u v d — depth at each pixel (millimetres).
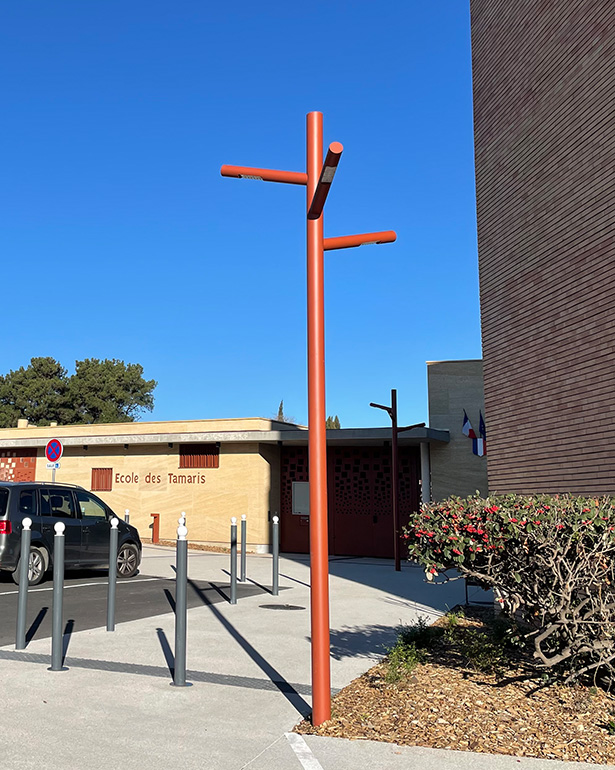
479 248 10492
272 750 4582
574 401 8062
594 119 7832
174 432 24859
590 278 7812
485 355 10195
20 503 12898
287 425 24656
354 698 5746
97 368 50656
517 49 9602
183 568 6297
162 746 4648
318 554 5254
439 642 8000
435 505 5883
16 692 5852
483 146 10484
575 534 5316
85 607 10453
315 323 5480
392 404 18094
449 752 4535
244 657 7281
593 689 5812
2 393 49781
